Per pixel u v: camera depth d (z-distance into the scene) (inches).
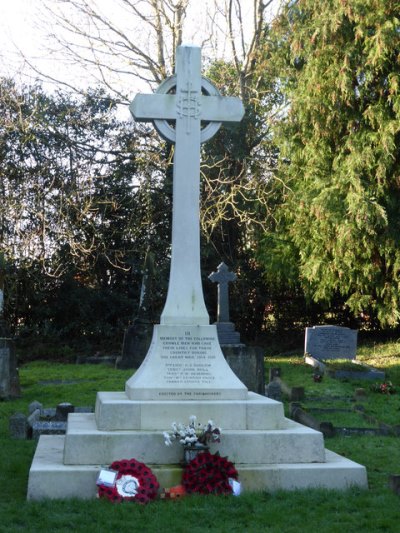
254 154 1206.3
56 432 466.0
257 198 1104.2
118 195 1199.6
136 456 336.2
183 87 404.8
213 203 1154.7
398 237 978.1
